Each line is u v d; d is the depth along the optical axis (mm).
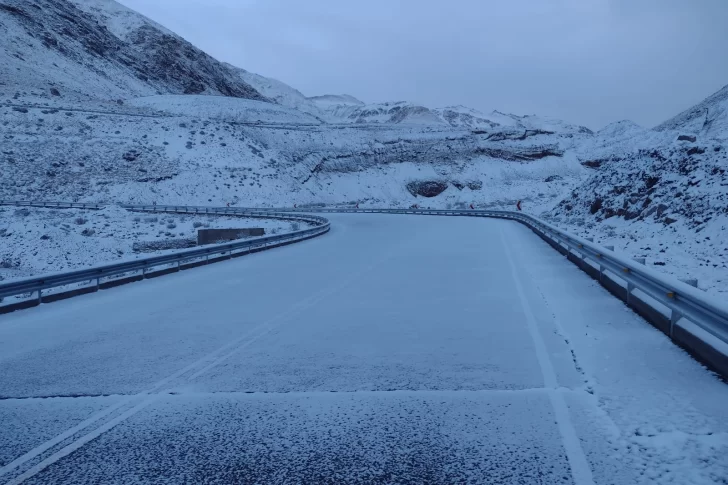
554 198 72062
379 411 5473
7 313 11508
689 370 6367
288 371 6895
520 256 18781
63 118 87250
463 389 6035
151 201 71812
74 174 73250
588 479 3969
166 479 4148
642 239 22656
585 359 6949
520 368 6703
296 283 14336
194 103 133125
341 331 8930
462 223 41906
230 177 83375
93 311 11414
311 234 31078
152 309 11367
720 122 109312
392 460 4379
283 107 151750
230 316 10383
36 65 121000
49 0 165000
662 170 28844
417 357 7332
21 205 58344
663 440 4543
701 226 21281
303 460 4422
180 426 5215
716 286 12289
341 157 103000
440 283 13461
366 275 15297
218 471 4262
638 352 7133
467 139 114625
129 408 5727
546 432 4820
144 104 128375
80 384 6562
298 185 89500
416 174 103250
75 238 35188
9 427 5270
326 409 5578
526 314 9734
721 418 4961
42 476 4238
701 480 3891
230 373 6871
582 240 15070
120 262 14930
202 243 37938
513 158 112625
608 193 32812
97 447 4766
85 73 134750
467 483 3980
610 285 11680
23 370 7191
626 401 5469
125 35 189625
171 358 7617
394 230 35375
